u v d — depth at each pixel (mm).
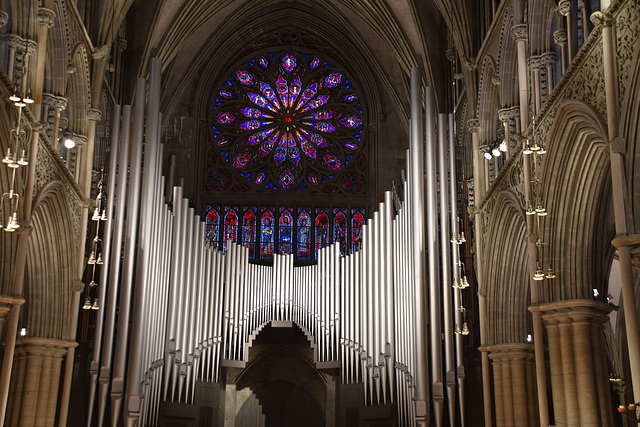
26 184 21453
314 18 42219
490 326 27172
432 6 35625
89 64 28328
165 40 35688
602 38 17688
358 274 33594
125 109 28109
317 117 42188
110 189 27266
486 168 28484
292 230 39969
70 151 27406
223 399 35406
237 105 42156
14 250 21203
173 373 30109
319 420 38031
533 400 26344
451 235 26594
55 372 26094
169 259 30375
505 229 26359
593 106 18797
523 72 24047
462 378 25766
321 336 34344
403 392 28359
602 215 21641
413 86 28000
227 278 34656
